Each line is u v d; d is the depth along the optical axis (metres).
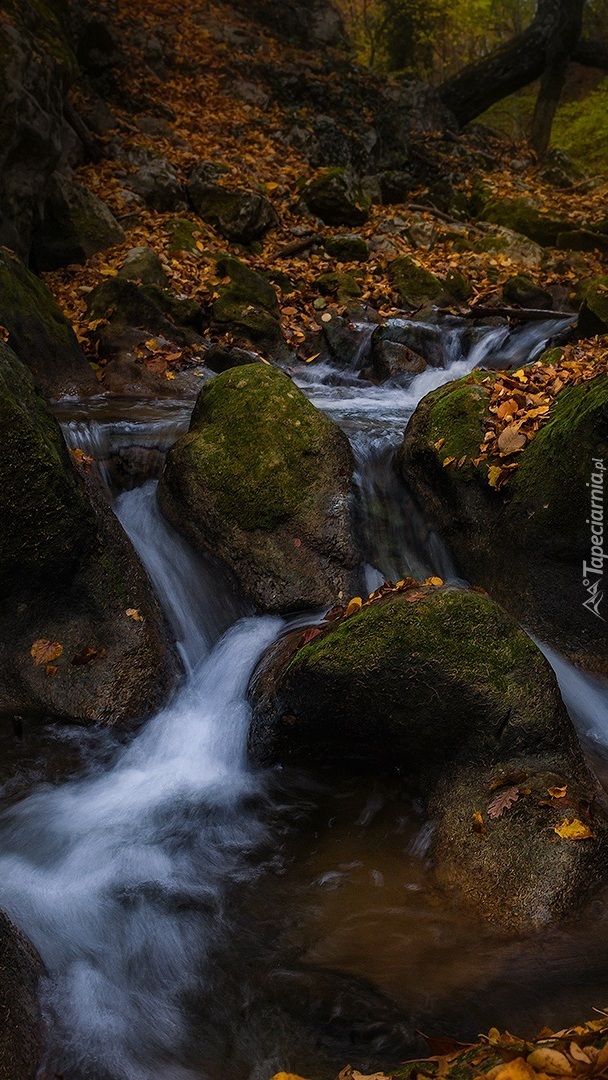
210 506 5.02
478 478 5.23
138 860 3.42
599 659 4.77
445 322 9.98
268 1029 2.63
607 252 12.77
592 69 26.89
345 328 9.17
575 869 3.04
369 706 3.64
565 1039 2.09
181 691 4.43
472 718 3.52
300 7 17.38
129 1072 2.48
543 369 6.00
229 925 3.07
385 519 5.52
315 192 12.45
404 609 3.65
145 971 2.87
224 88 14.56
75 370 7.28
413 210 14.02
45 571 4.36
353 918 3.08
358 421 6.63
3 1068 2.31
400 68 21.55
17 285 7.14
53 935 3.00
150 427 5.86
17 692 4.32
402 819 3.60
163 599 4.91
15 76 8.84
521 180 16.53
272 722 3.95
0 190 8.61
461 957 2.87
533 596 4.96
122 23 14.05
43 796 3.79
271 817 3.67
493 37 27.62
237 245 11.24
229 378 5.42
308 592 4.80
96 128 11.82
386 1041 2.55
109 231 10.05
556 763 3.46
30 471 4.25
